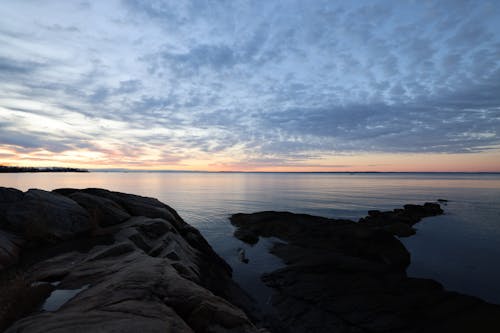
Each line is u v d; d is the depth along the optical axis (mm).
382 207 63094
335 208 61281
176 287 7297
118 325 5141
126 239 14289
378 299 14930
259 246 28094
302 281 17859
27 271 10000
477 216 49375
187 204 67188
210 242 29734
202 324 6094
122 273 8234
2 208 14461
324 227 32531
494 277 20828
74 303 6473
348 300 15148
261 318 14133
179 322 5680
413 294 15234
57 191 21531
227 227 37844
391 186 153000
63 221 14953
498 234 35062
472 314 13141
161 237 15828
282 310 15133
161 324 5344
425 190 120375
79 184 133875
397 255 23844
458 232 36219
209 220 43281
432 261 24422
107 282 7664
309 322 13828
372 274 18297
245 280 19188
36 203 15211
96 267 9562
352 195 95312
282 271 19672
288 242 29500
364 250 24953
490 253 26781
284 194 99375
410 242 30906
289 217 37781
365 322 13375
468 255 26156
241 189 128250
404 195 95125
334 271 19062
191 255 15859
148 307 6047
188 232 20734
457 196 90938
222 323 6262
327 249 25594
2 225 13594
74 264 10656
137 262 9555
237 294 15289
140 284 7191
